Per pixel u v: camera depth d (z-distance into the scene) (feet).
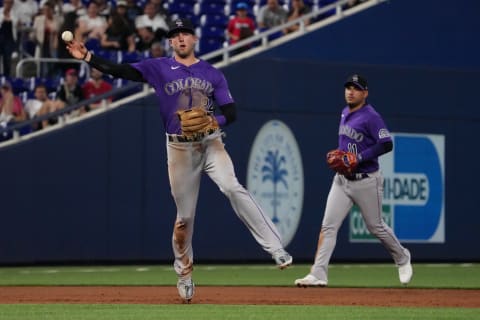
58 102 218.18
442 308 112.37
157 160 217.36
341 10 240.32
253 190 224.33
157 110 217.56
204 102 111.96
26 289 145.38
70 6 237.86
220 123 111.34
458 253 242.99
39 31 232.12
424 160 240.53
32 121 204.13
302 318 98.22
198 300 123.54
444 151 243.19
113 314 101.76
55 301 122.01
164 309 107.96
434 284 161.27
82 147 211.20
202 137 110.22
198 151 111.34
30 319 96.48
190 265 116.98
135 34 240.53
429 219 239.71
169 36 112.06
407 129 239.71
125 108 214.90
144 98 216.33
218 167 111.24
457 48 249.34
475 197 245.65
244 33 241.35
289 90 229.66
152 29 241.35
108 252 213.05
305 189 229.86
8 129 202.08
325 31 236.02
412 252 237.66
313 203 230.27
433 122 242.78
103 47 236.02
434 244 240.32
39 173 207.82
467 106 246.88
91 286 152.97
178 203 113.50
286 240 226.99
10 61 232.12
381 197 145.89
